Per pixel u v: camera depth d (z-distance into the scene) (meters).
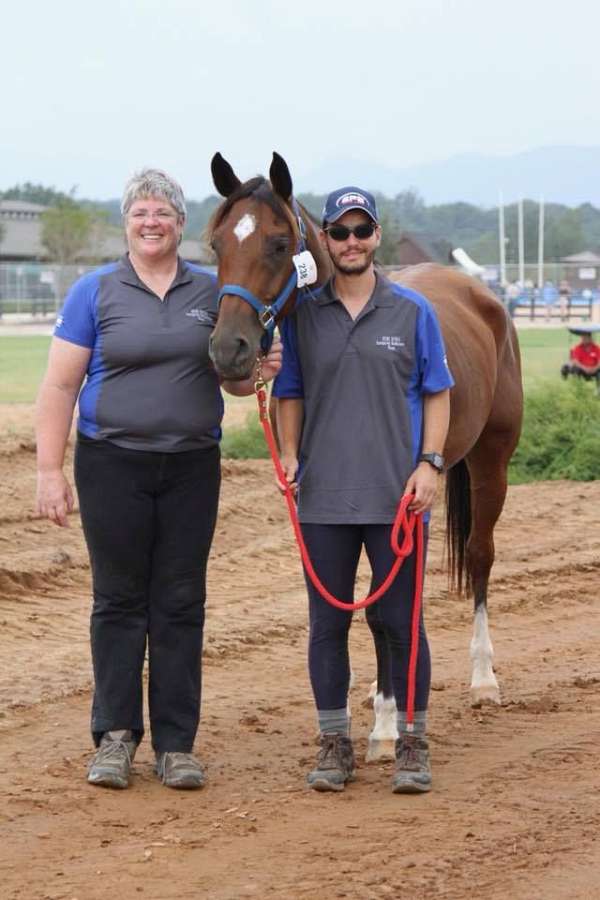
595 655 8.02
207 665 7.54
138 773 5.66
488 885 4.28
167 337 5.37
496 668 7.70
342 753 5.48
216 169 5.37
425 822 4.94
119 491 5.44
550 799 5.21
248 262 5.14
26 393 21.52
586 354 20.88
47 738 6.06
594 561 10.62
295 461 5.43
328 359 5.31
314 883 4.31
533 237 135.25
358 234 5.24
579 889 4.24
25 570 9.29
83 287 5.43
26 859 4.57
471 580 7.34
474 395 6.73
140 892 4.26
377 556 5.39
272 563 10.33
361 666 7.71
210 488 5.56
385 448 5.34
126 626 5.55
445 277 7.50
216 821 4.98
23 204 109.25
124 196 5.38
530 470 15.19
